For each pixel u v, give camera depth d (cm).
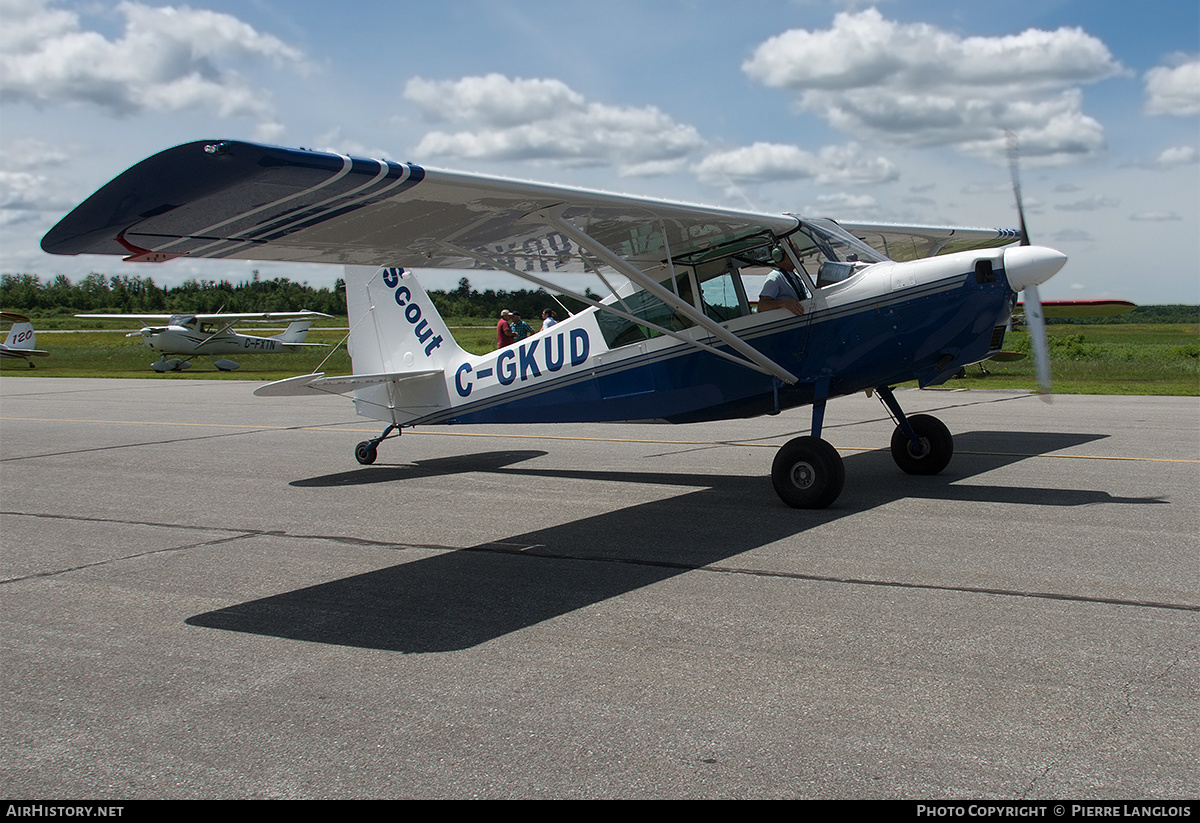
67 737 272
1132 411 1113
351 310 856
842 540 493
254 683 312
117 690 309
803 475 583
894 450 699
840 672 307
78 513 632
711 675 308
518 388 766
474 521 581
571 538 523
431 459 876
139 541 541
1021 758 242
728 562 456
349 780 241
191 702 297
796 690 293
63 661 338
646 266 679
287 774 245
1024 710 272
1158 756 241
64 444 1018
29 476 798
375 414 852
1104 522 519
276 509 635
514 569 458
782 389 638
